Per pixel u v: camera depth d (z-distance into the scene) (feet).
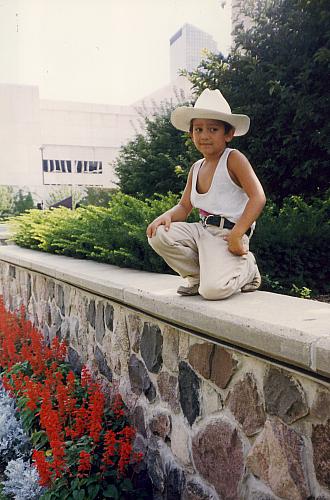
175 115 6.51
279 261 10.28
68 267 12.46
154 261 10.75
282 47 13.26
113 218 13.26
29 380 10.57
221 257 6.47
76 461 7.62
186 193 7.15
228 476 6.10
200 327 6.14
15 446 10.16
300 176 12.96
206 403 6.51
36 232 18.97
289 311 5.65
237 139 13.73
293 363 4.72
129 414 9.03
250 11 14.51
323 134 12.06
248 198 6.33
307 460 4.84
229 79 14.43
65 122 103.45
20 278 18.15
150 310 7.47
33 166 102.37
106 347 10.16
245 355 5.65
